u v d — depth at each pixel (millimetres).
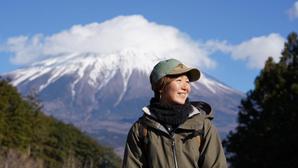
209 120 4051
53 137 99938
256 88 37625
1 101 71688
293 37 38125
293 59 37969
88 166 114812
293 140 29406
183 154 3936
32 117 83062
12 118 73812
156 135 3988
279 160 30188
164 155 3947
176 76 4027
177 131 3947
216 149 3969
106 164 122375
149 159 3992
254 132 34219
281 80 36312
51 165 93938
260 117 35531
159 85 4059
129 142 4109
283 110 31688
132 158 4070
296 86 33656
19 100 76500
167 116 3945
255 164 33000
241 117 37719
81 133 119812
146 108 4031
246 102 37656
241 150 35656
